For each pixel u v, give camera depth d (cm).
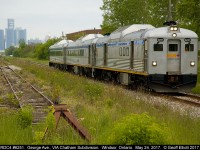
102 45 3134
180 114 1312
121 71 2627
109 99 1667
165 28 2208
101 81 3142
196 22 3003
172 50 2208
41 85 2766
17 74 4203
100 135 993
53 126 950
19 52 17275
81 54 3928
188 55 2212
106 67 3012
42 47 11300
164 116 1288
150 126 798
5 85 2936
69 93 2230
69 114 975
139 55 2291
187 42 2205
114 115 1279
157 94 2194
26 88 2666
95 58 3394
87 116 1323
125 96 1834
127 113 1374
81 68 4025
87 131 994
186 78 2214
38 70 4412
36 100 1950
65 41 5659
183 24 3634
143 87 2250
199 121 1190
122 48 2603
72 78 3077
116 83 2822
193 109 1512
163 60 2173
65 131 1052
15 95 2094
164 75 2178
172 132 1003
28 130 1062
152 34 2170
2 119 1229
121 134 796
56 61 5559
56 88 2234
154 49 2170
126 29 2678
